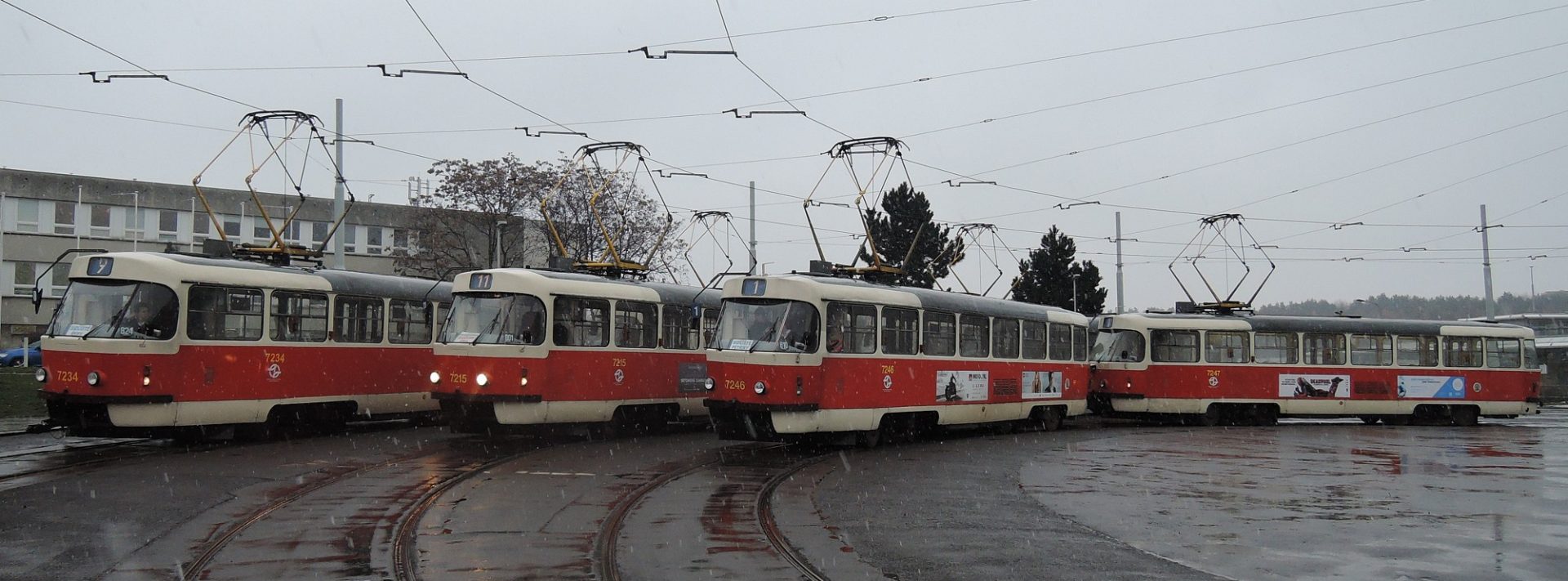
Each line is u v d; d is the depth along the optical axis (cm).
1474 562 1084
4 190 5103
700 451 2091
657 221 4372
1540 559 1101
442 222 4372
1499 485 1706
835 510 1394
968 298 2622
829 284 2195
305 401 2175
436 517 1280
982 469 1878
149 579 963
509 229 4334
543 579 970
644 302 2402
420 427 2555
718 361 2166
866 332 2261
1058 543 1167
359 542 1128
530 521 1259
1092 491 1598
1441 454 2247
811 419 2116
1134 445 2427
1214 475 1820
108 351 1869
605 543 1135
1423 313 7988
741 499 1456
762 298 2167
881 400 2277
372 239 5916
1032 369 2825
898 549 1130
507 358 2098
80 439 2175
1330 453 2250
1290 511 1416
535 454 1972
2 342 5062
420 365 2464
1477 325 3469
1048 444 2434
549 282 2177
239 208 5622
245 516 1271
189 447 2017
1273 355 3259
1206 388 3206
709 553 1097
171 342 1930
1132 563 1064
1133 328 3256
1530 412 3497
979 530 1252
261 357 2088
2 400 2825
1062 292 5231
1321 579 1005
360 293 2317
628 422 2384
